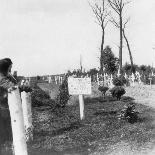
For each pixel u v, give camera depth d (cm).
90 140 1178
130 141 1116
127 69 6600
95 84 4384
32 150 1077
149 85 4103
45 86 3200
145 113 1664
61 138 1226
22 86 898
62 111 1848
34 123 1530
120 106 2012
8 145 925
